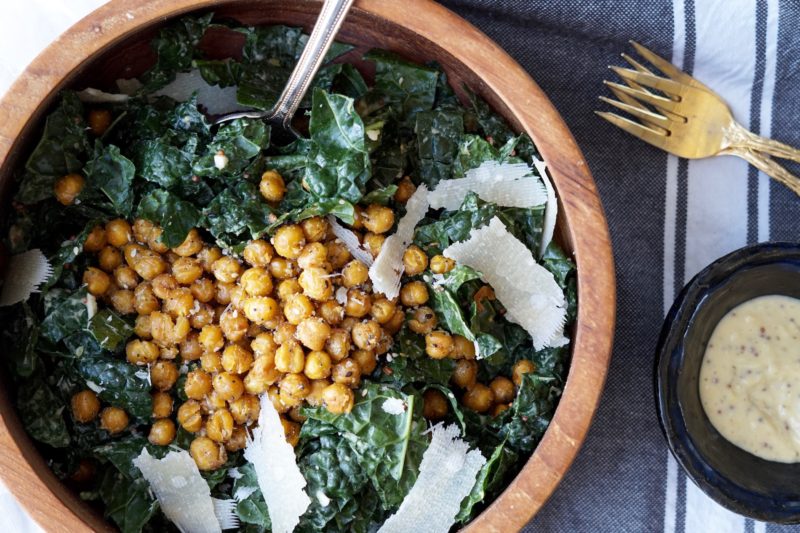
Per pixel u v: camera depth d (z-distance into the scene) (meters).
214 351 0.50
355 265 0.50
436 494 0.50
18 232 0.49
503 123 0.52
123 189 0.50
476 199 0.51
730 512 0.56
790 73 0.56
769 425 0.54
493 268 0.51
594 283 0.48
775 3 0.54
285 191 0.51
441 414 0.51
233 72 0.52
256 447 0.50
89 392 0.50
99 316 0.50
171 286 0.50
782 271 0.53
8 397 0.49
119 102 0.51
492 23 0.56
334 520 0.51
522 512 0.48
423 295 0.51
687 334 0.51
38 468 0.47
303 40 0.52
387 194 0.51
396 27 0.50
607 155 0.57
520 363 0.52
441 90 0.52
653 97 0.55
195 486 0.50
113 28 0.47
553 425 0.48
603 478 0.57
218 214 0.50
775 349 0.54
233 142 0.50
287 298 0.50
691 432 0.53
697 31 0.55
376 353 0.51
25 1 0.55
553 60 0.56
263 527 0.51
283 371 0.49
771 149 0.55
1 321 0.49
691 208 0.57
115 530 0.49
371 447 0.50
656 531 0.57
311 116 0.50
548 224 0.51
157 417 0.50
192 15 0.50
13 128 0.47
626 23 0.55
